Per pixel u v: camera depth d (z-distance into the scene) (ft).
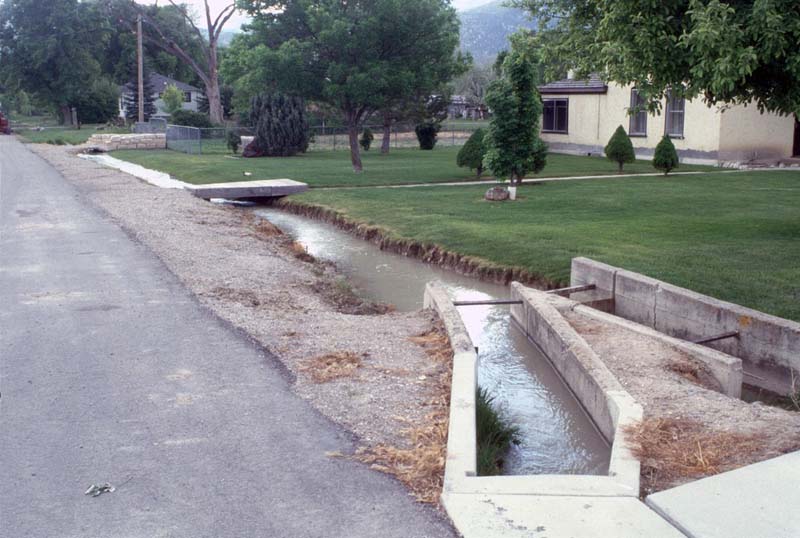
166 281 33.35
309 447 16.63
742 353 26.00
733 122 90.02
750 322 25.66
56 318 27.20
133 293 31.01
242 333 25.40
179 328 25.94
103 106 246.47
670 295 29.22
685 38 31.14
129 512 13.84
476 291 39.70
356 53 84.33
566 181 76.33
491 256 43.14
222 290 32.12
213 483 14.96
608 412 19.92
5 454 16.29
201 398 19.54
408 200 65.00
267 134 120.98
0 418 18.22
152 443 16.81
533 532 12.82
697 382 22.89
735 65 30.40
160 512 13.83
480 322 33.83
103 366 22.00
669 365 23.52
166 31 265.54
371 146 147.95
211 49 205.87
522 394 24.66
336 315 29.22
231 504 14.14
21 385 20.45
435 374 21.62
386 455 16.22
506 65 66.54
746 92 35.70
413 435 17.26
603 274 33.19
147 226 49.57
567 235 46.26
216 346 23.95
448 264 45.24
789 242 41.39
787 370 24.47
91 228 48.24
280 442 16.89
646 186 70.85
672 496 14.06
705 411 19.19
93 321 26.78
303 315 28.84
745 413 18.99
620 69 37.55
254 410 18.75
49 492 14.61
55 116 282.56
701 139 92.53
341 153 129.49
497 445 19.48
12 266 36.58
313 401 19.38
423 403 19.30
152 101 243.60
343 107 88.33
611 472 15.11
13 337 24.89
